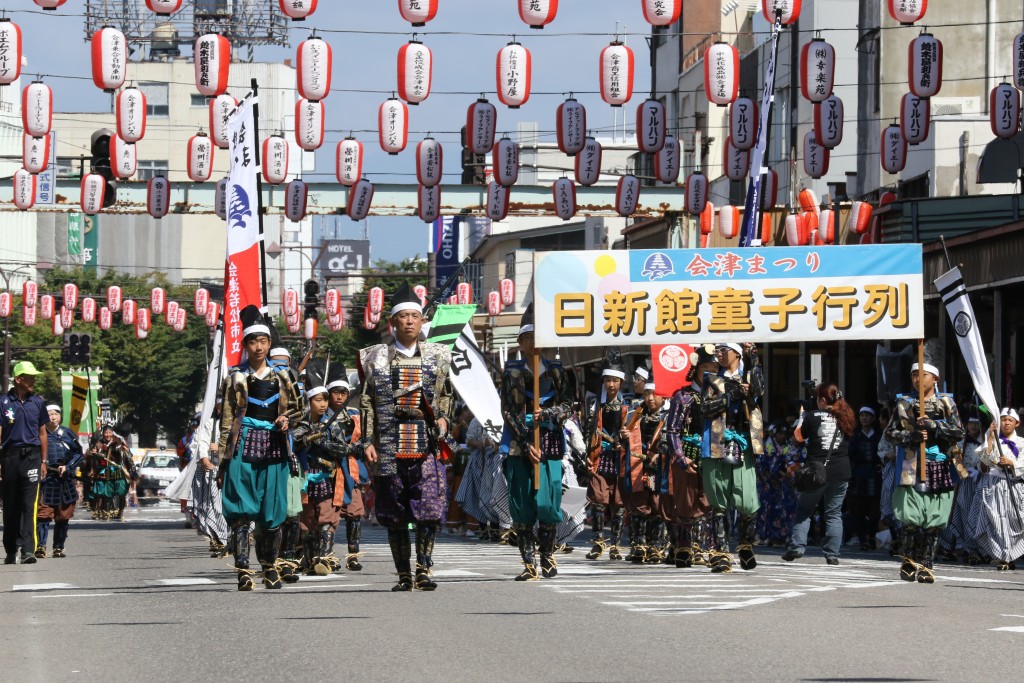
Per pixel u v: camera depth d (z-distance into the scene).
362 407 18.83
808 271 22.61
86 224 137.75
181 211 56.88
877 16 66.69
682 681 11.41
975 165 56.44
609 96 38.88
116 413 128.12
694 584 20.22
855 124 72.88
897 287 22.56
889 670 12.02
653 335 22.47
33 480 27.98
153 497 85.00
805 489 27.20
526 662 12.42
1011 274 35.09
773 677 11.62
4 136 131.12
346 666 12.27
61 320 78.69
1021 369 36.50
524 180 103.31
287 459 19.58
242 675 11.92
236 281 27.69
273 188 57.84
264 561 19.80
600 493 28.39
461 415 38.56
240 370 19.58
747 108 39.22
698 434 23.30
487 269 102.12
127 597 18.94
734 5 93.75
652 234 69.38
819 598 18.14
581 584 20.17
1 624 15.89
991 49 62.41
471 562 26.52
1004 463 25.44
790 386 49.25
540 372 20.77
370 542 35.25
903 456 21.33
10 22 37.44
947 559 29.20
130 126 43.16
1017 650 13.38
